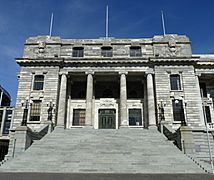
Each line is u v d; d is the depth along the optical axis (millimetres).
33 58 45094
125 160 23078
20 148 28203
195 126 40531
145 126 44188
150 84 43844
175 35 47969
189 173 20094
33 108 42656
